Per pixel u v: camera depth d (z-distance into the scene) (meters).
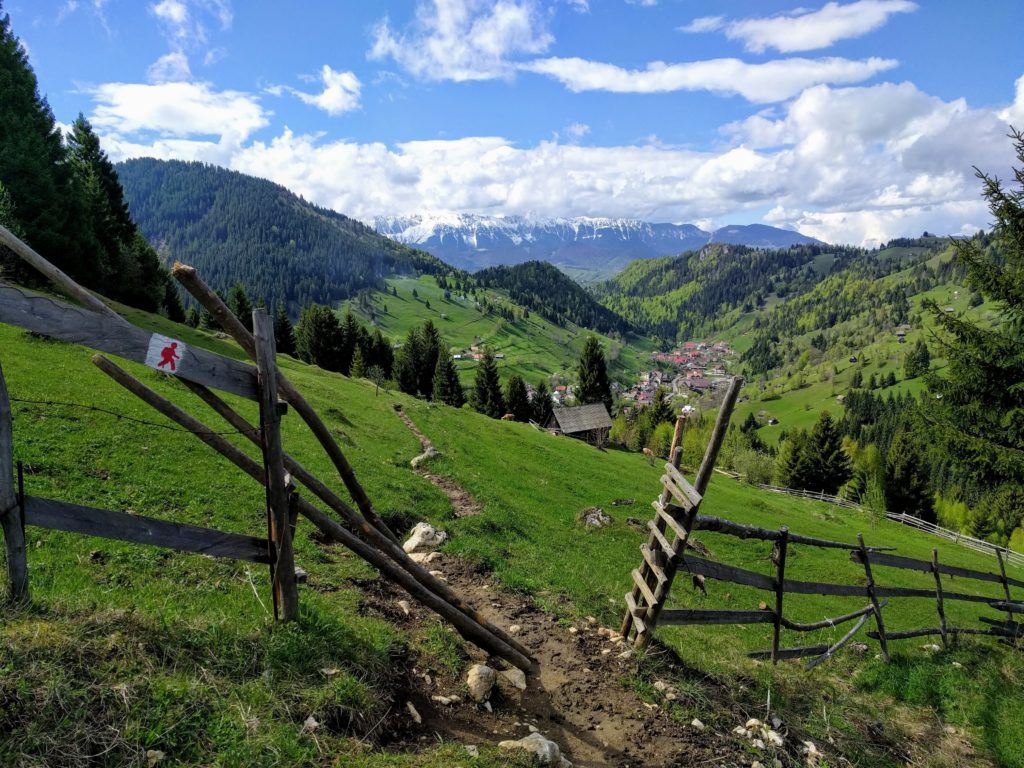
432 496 19.98
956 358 19.95
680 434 10.07
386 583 10.59
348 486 7.81
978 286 19.70
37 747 4.19
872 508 51.53
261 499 13.69
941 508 93.69
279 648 6.08
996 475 20.08
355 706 5.86
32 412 14.52
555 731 7.11
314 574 9.87
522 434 51.25
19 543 5.33
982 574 15.41
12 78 50.19
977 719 10.04
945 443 20.44
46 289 37.28
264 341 5.99
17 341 22.86
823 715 9.03
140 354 5.39
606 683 8.42
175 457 14.59
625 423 102.00
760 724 8.02
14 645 4.77
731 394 8.48
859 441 145.12
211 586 8.31
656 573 9.46
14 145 47.94
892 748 8.85
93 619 5.50
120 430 15.02
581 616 11.35
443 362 100.44
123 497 11.52
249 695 5.37
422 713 6.55
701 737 7.49
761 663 10.87
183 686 5.13
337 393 41.47
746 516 40.84
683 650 10.66
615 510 28.88
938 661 12.37
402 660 7.39
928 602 24.55
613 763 6.72
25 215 48.69
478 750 6.00
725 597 19.25
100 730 4.49
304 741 5.19
